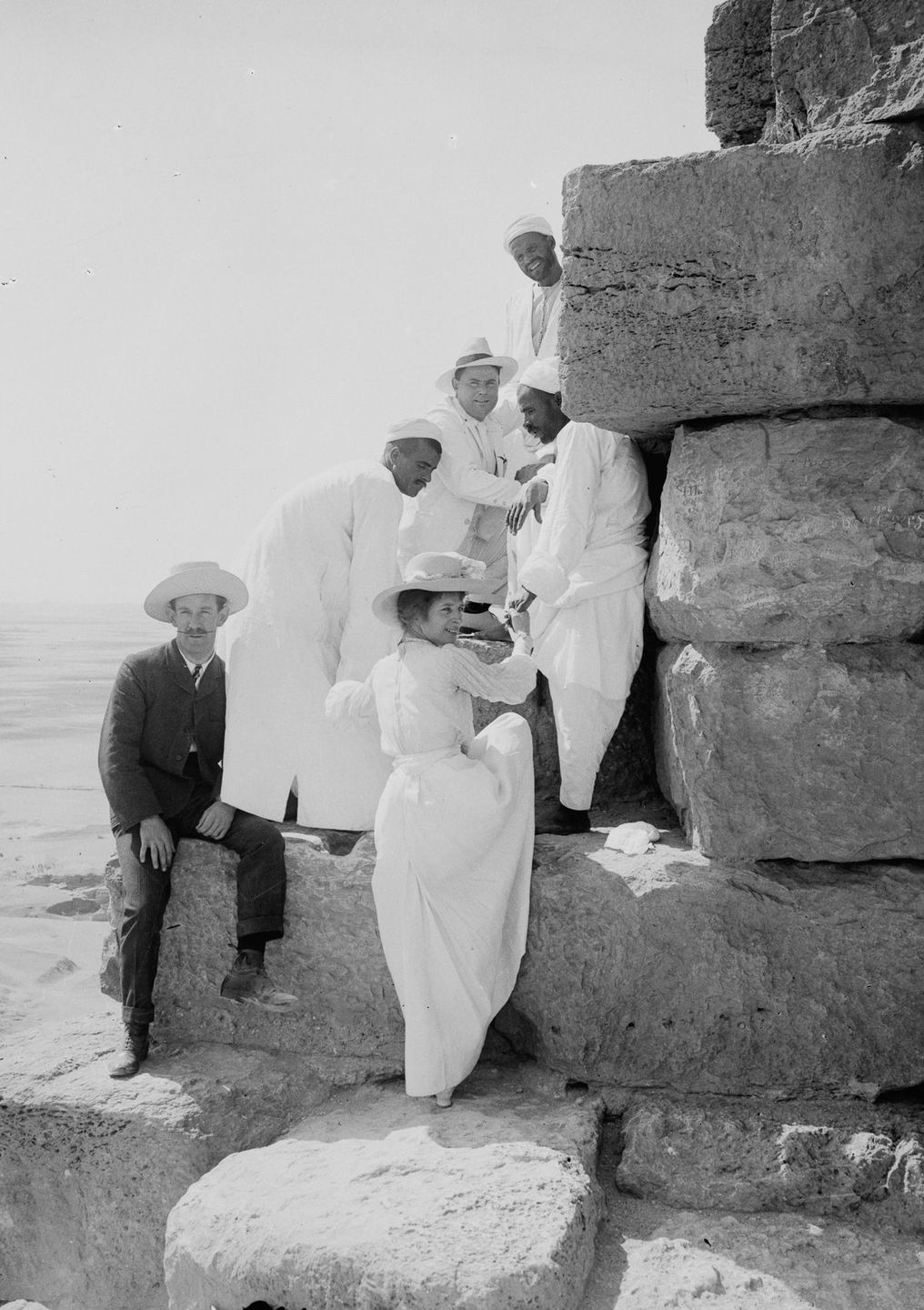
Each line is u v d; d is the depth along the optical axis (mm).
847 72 4211
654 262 4199
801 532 4117
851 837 4184
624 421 4469
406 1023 4254
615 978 4309
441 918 4270
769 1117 4129
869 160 3996
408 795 4289
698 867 4309
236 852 4672
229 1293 3537
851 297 4043
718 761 4266
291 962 4637
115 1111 4195
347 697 4633
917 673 4129
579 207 4246
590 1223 3600
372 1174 3775
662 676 4934
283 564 4969
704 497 4258
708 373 4180
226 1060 4566
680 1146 4023
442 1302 3271
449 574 4336
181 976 4754
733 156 4090
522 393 5168
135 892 4539
